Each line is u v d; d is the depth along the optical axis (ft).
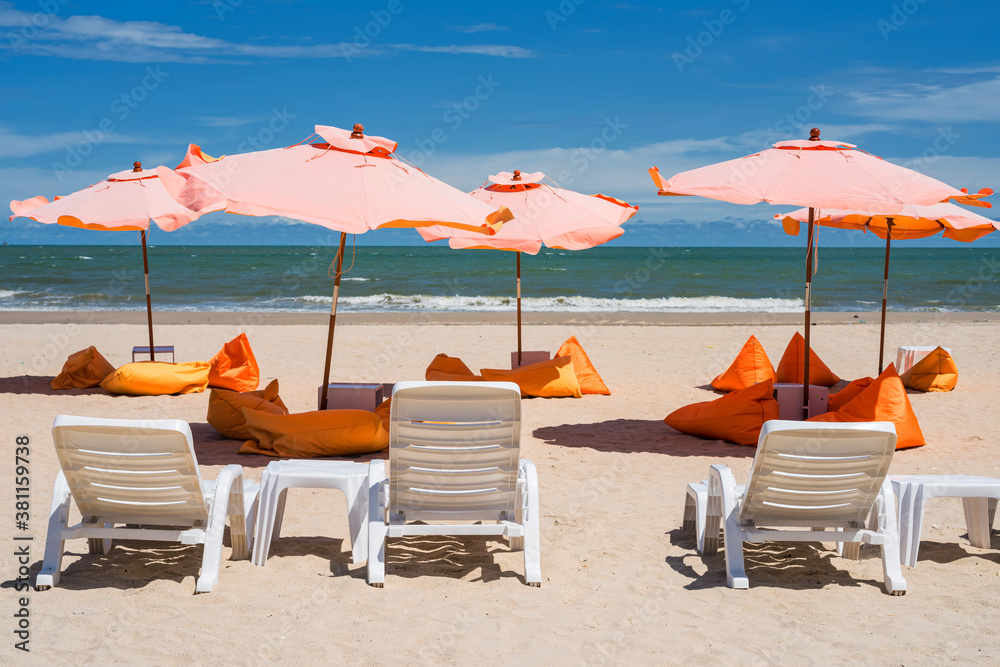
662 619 11.35
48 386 32.17
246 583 12.45
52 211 27.02
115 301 88.63
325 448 20.71
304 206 16.71
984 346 47.55
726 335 53.62
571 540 14.80
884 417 22.39
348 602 11.81
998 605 11.88
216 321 64.39
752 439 22.82
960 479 14.08
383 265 167.02
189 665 9.77
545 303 89.15
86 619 11.03
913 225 31.19
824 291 105.81
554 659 10.10
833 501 12.64
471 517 13.35
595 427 25.43
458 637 10.69
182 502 12.17
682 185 20.04
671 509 16.84
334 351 44.21
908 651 10.34
